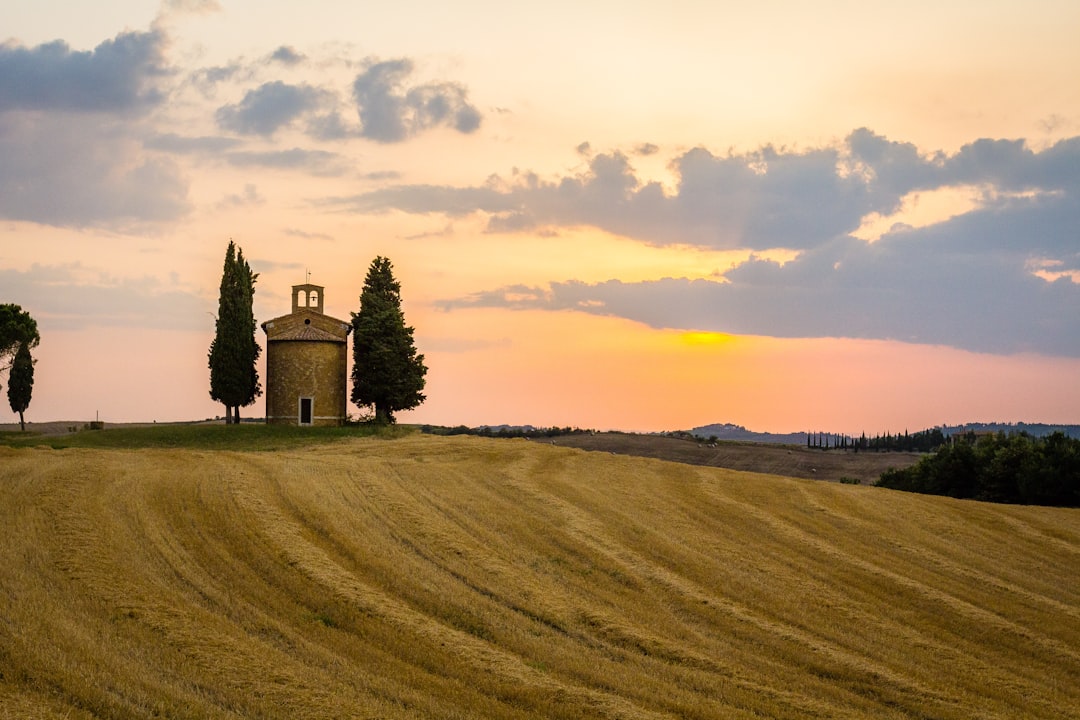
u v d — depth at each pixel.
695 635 26.72
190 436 79.50
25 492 33.56
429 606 26.47
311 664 21.22
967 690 24.81
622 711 20.16
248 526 31.77
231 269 93.38
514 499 41.84
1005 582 36.44
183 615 23.02
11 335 101.38
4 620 20.94
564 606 27.75
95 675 18.45
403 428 84.62
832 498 49.31
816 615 29.89
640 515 41.00
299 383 86.31
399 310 91.44
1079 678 26.92
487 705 19.94
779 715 21.52
